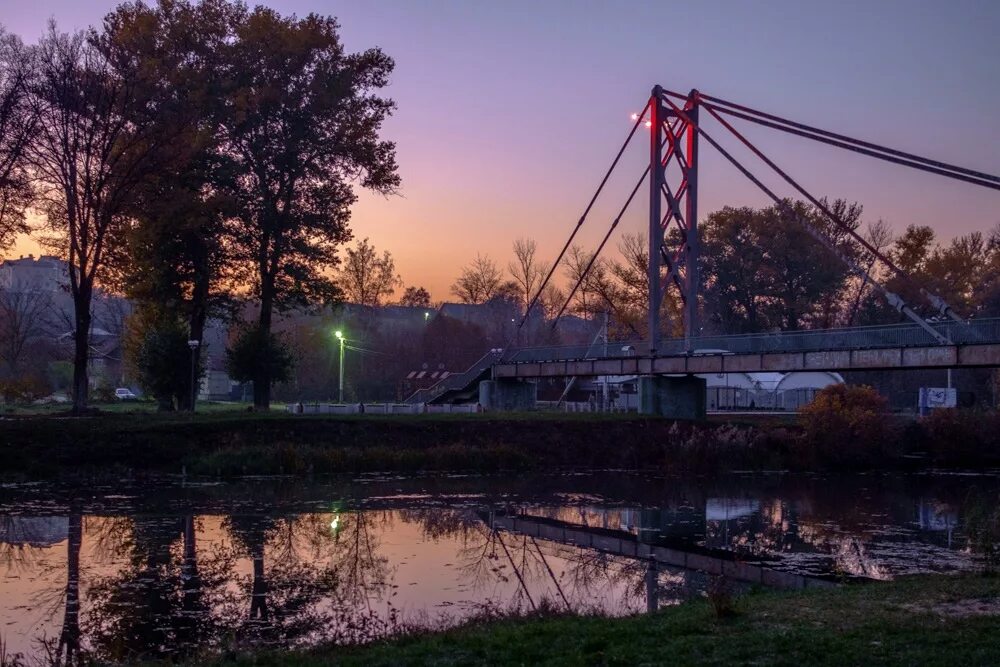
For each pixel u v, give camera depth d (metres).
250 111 49.22
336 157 52.81
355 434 45.88
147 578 21.05
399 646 13.41
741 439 49.31
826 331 47.56
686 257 66.25
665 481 43.53
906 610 13.90
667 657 11.35
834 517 32.56
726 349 53.84
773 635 12.22
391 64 53.88
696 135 66.31
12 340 78.62
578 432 50.28
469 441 47.62
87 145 42.44
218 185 50.56
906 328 44.09
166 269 48.75
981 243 93.19
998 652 11.02
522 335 117.50
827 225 91.69
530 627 13.76
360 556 24.14
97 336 107.00
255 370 52.56
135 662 14.25
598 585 21.17
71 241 43.59
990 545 24.67
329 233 53.56
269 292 52.72
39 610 18.17
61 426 40.16
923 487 42.28
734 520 31.78
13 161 40.88
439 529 28.80
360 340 104.12
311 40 50.88
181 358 51.62
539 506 34.38
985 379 85.06
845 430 50.56
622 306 95.88
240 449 41.06
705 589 20.64
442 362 104.81
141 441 40.50
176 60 48.09
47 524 27.72
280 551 24.48
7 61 40.88
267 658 13.06
